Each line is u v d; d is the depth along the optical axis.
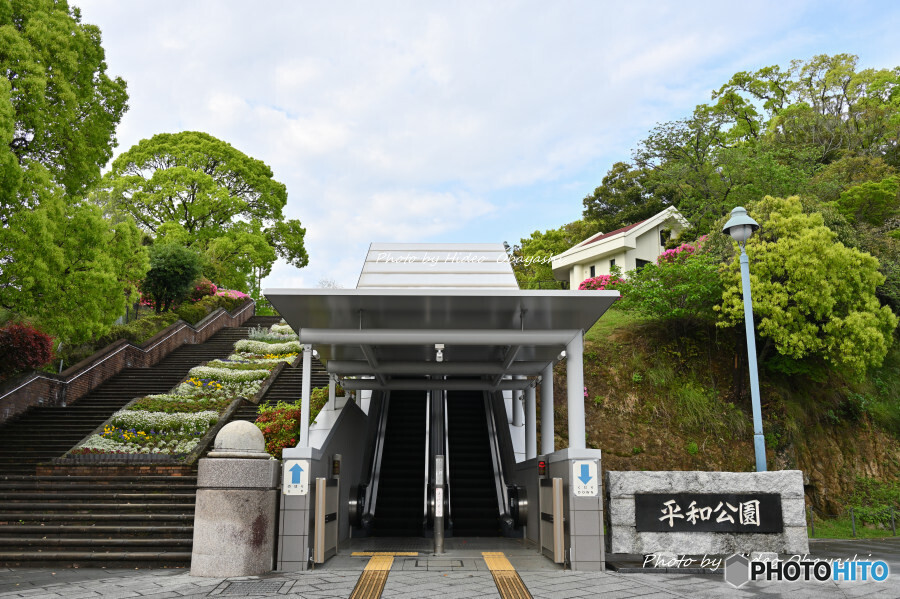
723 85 44.62
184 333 27.31
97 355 20.05
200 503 8.35
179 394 18.34
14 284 14.34
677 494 9.57
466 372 12.48
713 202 28.20
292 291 8.90
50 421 15.91
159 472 12.12
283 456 8.97
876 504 17.22
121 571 8.71
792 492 9.68
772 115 42.84
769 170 25.84
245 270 41.78
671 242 29.75
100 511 10.57
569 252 33.25
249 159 45.09
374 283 11.08
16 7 15.84
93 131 17.80
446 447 14.30
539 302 9.11
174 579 7.95
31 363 16.88
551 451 12.04
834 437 18.86
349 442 13.23
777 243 17.17
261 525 8.47
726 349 20.09
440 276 11.59
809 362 18.20
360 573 8.33
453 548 11.05
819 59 41.81
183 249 30.08
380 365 12.34
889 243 22.08
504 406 16.47
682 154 36.44
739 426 17.81
